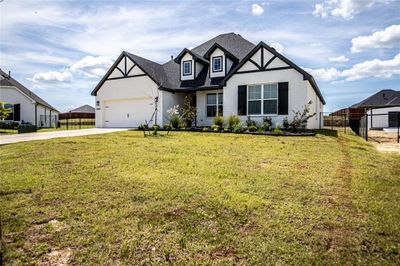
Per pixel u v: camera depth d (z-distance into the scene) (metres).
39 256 2.30
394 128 24.61
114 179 4.42
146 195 3.68
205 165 5.50
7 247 2.42
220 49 15.98
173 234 2.66
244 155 6.66
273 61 13.65
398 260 2.26
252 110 14.28
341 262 2.23
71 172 4.86
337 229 2.77
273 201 3.50
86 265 2.19
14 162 5.68
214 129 13.17
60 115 32.91
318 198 3.62
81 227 2.79
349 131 17.72
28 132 15.49
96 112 19.03
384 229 2.76
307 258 2.27
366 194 3.80
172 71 19.12
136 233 2.67
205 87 15.91
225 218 3.00
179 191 3.84
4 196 3.63
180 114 17.44
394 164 5.87
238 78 14.57
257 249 2.40
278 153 6.97
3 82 23.69
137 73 17.41
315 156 6.60
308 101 13.20
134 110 17.70
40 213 3.11
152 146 8.03
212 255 2.33
